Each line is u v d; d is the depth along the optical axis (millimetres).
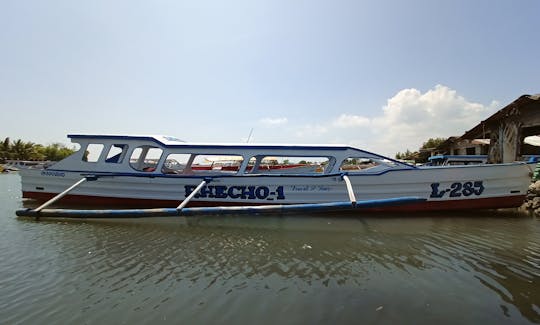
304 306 3707
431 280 4410
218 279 4480
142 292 4082
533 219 8320
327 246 6016
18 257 5391
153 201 10117
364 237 6625
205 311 3613
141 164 11695
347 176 8938
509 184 8766
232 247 5965
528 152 18594
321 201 9297
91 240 6406
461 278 4473
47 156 72500
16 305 3771
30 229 7285
